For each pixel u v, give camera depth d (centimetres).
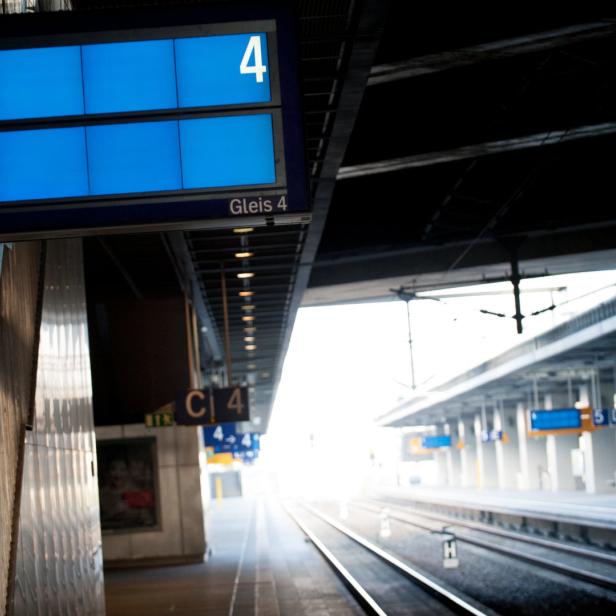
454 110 2252
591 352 4044
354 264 3353
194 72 698
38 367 1001
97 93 693
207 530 2986
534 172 2647
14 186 684
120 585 2242
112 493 2688
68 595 1113
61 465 1133
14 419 885
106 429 2700
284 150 696
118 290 2698
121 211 687
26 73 692
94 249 2162
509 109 2219
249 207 693
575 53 2105
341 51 1312
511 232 3138
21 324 944
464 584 2359
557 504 4141
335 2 1160
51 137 688
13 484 856
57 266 1198
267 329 3762
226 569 2484
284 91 700
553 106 2256
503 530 3791
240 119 696
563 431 4522
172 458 2700
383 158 2250
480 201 2833
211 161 693
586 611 1827
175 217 687
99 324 2770
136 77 695
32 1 992
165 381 2759
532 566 2608
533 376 4931
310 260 2559
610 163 2823
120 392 2767
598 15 1644
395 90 2203
